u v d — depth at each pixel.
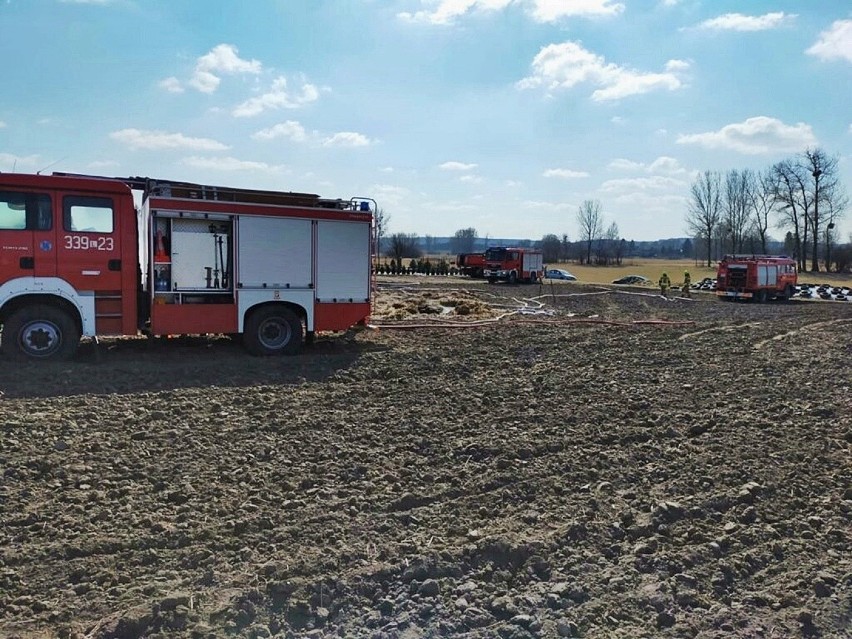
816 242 73.50
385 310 22.28
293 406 8.63
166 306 11.48
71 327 10.88
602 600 4.32
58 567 4.57
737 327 19.52
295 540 5.04
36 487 5.84
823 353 14.17
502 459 6.79
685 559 4.83
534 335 16.17
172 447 6.94
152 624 3.93
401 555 4.83
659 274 69.38
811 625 4.11
